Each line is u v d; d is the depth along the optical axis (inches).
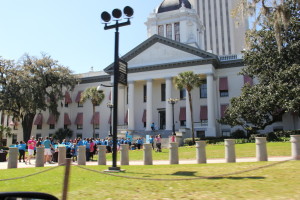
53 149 883.4
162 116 1812.3
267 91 1184.2
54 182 402.9
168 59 1715.1
